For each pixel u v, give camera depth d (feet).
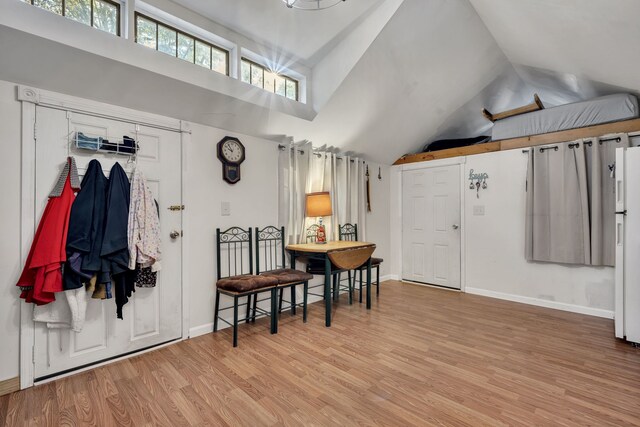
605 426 5.05
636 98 9.95
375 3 8.04
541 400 5.76
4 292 6.04
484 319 10.13
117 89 7.14
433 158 14.53
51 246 6.01
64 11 6.33
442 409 5.52
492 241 12.69
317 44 9.39
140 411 5.49
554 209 10.95
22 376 6.19
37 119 6.37
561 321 9.91
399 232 15.85
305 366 7.07
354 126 11.87
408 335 8.83
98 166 6.92
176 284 8.46
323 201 11.25
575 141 10.55
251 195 10.18
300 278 9.51
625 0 5.91
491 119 12.68
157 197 8.10
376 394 5.98
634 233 8.00
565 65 9.89
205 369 6.95
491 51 10.89
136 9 7.11
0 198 5.99
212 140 9.25
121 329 7.49
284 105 9.80
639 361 7.24
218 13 7.81
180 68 7.55
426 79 11.00
